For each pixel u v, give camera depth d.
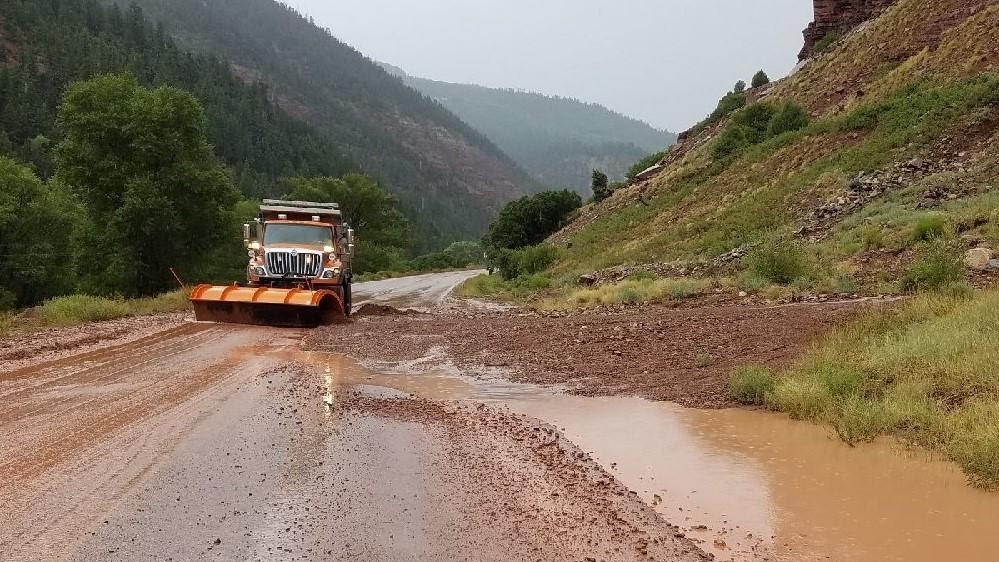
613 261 35.22
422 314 17.64
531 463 5.25
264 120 174.38
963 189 20.84
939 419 5.80
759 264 18.05
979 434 5.22
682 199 42.94
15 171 34.12
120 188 29.64
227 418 6.26
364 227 94.06
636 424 6.49
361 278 68.75
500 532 3.95
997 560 3.64
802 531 4.05
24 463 4.93
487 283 36.97
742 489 4.76
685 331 11.23
